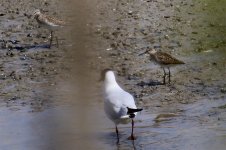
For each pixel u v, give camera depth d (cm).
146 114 1516
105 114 1460
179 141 1339
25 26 2259
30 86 1752
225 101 1585
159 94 1655
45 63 1930
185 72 1816
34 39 2144
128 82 1756
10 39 2138
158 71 1839
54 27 2058
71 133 1413
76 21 2281
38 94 1694
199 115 1495
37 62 1939
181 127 1422
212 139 1340
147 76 1800
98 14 2350
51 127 1455
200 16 2306
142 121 1470
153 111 1534
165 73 1758
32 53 2012
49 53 2012
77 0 2505
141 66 1886
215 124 1430
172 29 2195
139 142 1347
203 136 1360
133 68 1870
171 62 1727
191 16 2308
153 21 2272
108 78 1381
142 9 2388
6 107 1603
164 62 1722
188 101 1596
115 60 1944
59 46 2072
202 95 1634
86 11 2380
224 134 1366
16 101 1645
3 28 2239
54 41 2120
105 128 1438
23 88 1739
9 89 1733
